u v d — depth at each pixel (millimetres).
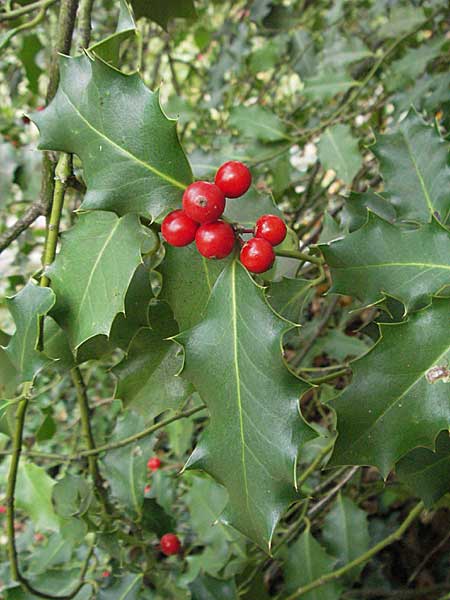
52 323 168
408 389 134
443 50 308
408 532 347
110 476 253
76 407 480
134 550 284
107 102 131
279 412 133
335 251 150
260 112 308
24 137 435
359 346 324
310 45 366
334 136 294
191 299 153
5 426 180
